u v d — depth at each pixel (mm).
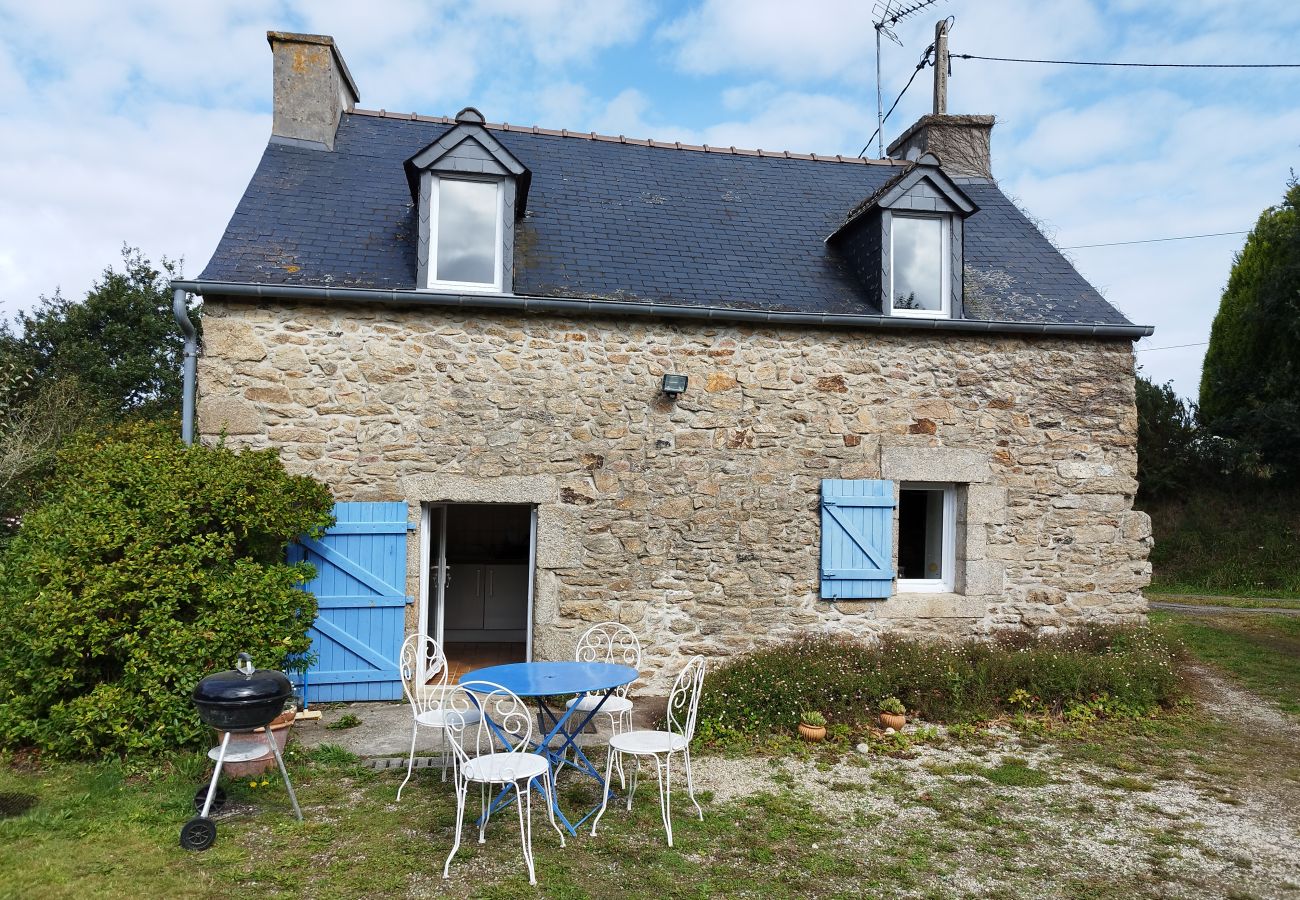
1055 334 7656
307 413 6473
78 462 6379
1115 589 7762
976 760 5461
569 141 9219
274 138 8094
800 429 7262
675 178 9070
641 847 4012
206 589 5207
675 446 7031
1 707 4926
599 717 6188
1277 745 5918
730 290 7410
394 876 3652
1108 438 7793
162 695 4883
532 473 6797
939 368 7516
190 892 3471
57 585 4941
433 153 6766
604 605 6883
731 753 5449
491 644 9156
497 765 3912
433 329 6680
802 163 9961
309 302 6508
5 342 16609
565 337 6883
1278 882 3807
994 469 7586
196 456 5746
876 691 6082
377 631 6551
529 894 3510
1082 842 4211
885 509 7355
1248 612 12250
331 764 5086
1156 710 6566
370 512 6504
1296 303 17047
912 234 7863
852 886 3672
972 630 7512
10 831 3949
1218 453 18672
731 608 7098
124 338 17328
